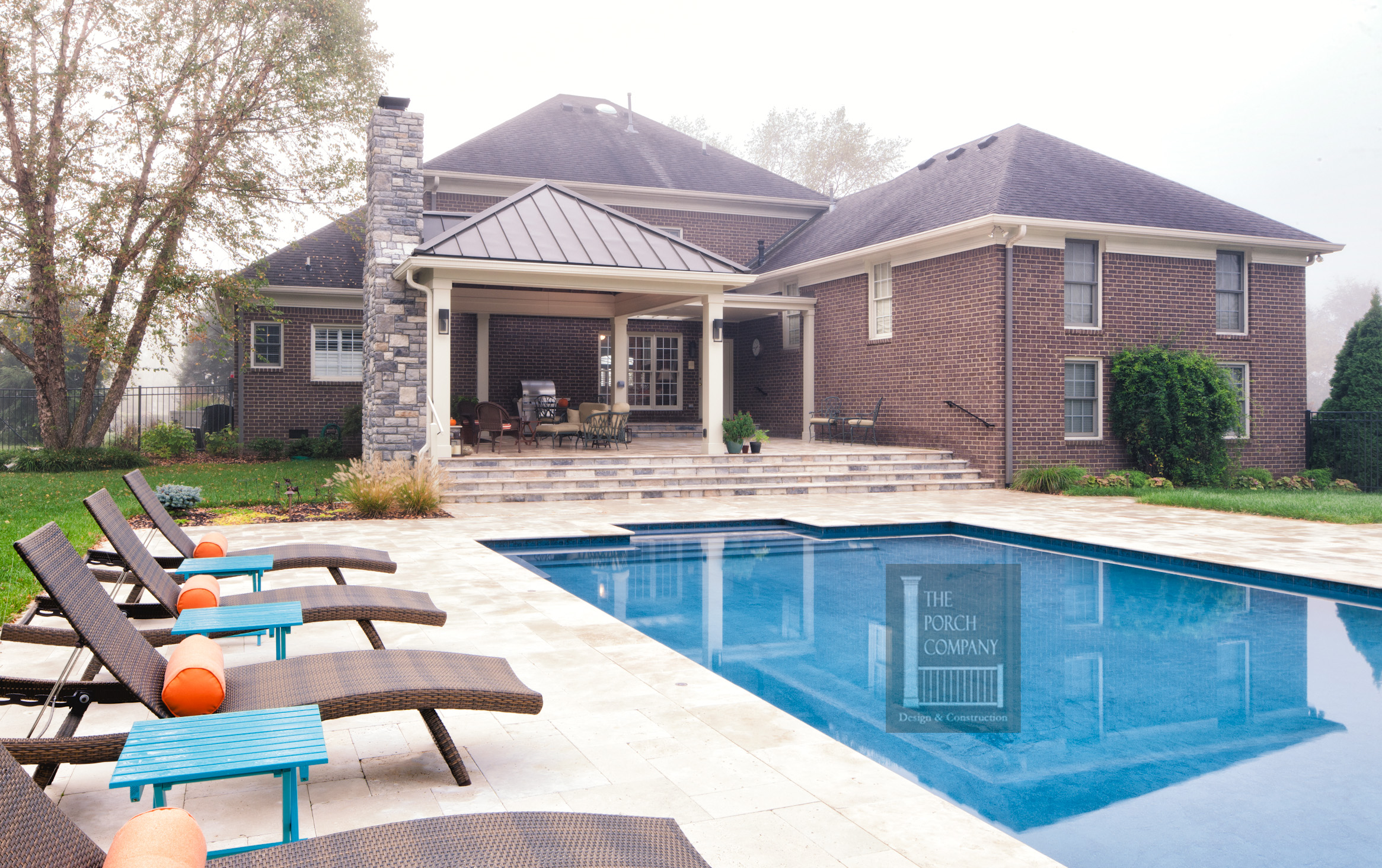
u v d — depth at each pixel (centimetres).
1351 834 303
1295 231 1719
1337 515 1081
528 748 343
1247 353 1686
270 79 1934
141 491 555
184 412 2475
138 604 478
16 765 156
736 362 2328
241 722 246
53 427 1866
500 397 2117
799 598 710
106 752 260
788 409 2091
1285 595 727
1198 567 812
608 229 1495
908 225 1697
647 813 282
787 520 1082
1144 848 290
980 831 272
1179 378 1523
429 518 1069
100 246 1698
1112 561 880
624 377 1883
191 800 293
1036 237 1508
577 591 733
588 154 2302
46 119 1712
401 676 310
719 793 299
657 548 948
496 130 2298
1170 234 1555
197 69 1767
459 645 494
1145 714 433
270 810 284
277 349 2167
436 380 1334
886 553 930
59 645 399
